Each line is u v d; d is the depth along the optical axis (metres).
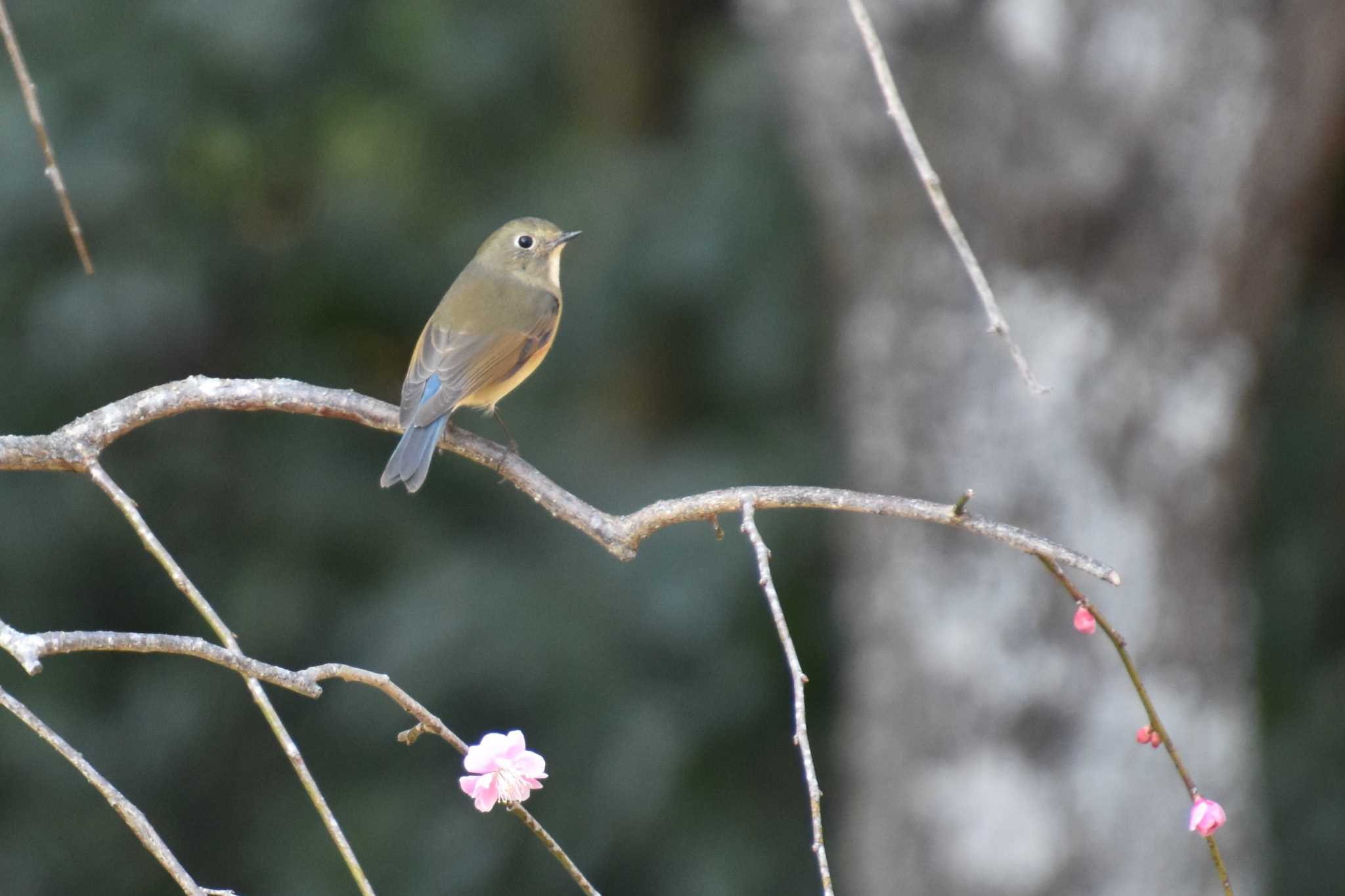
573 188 13.37
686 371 14.15
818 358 12.80
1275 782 12.48
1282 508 13.06
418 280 13.73
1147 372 9.26
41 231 11.87
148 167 12.15
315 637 12.71
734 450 12.71
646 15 14.75
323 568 12.98
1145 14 8.87
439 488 13.01
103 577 12.77
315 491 13.00
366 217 13.70
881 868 9.90
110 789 3.70
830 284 11.36
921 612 9.60
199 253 12.59
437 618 12.04
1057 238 9.14
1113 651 9.40
